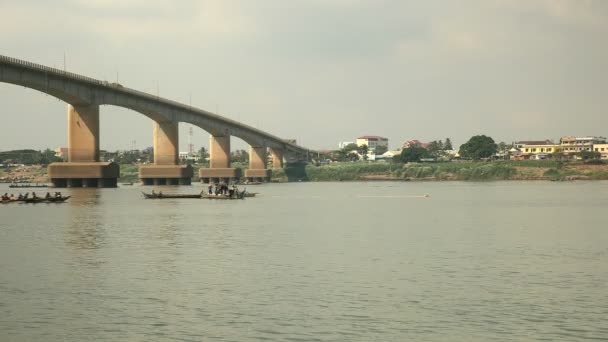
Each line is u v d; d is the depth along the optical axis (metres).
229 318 28.09
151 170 189.00
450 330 26.45
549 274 37.56
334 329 26.56
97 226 65.00
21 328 26.75
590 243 51.56
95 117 148.38
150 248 48.28
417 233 59.16
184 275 37.09
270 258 43.34
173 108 187.62
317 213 84.88
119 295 32.03
